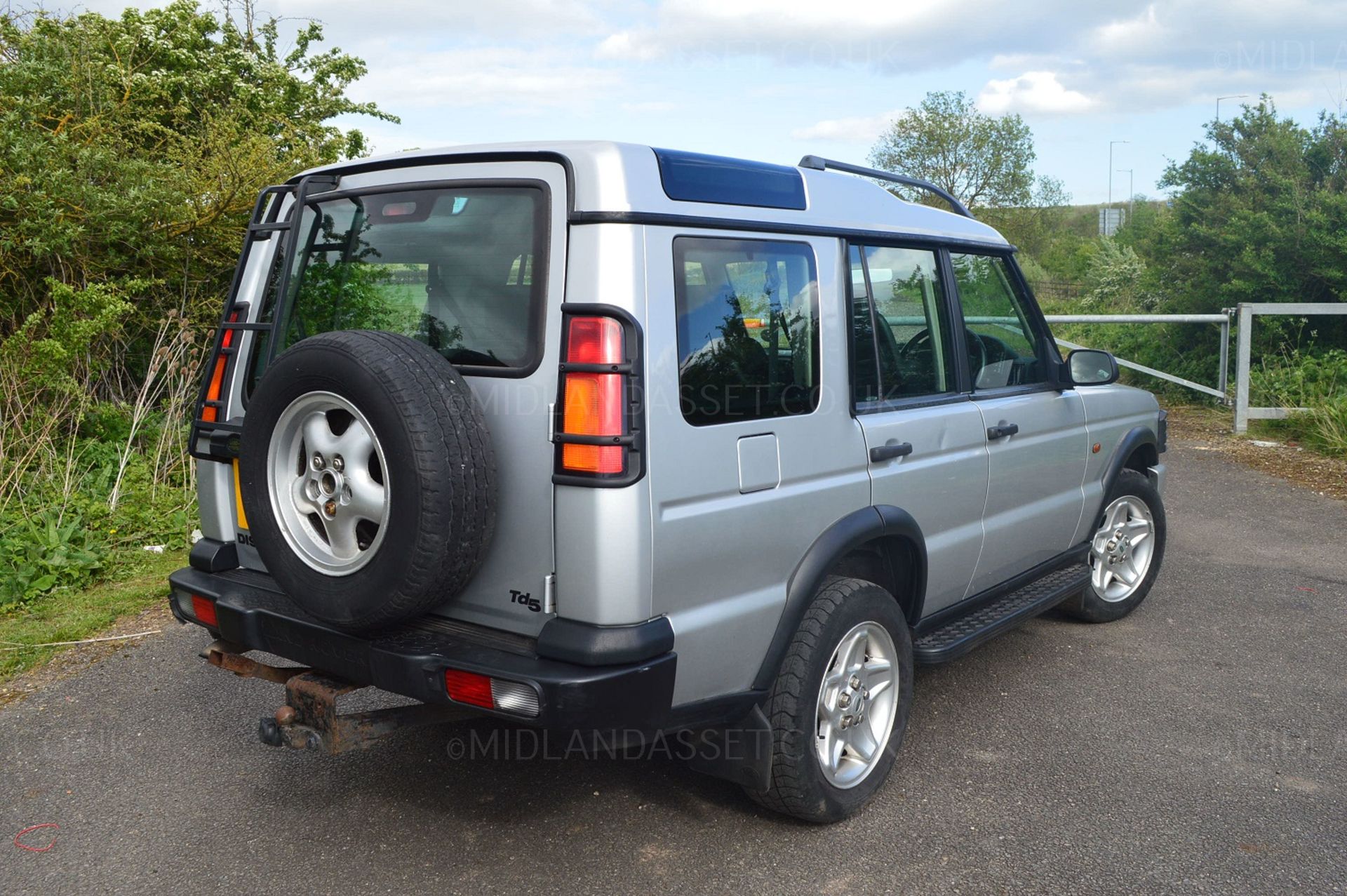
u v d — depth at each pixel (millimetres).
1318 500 8094
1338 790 3578
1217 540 6988
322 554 2832
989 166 36312
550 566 2717
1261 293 12398
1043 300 25031
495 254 2850
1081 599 5180
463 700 2666
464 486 2600
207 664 4707
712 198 2953
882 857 3164
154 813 3414
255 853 3174
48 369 6609
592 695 2561
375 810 3443
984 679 4605
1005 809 3455
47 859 3139
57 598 5500
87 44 8094
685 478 2756
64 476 6477
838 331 3361
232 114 8969
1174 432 11047
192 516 6543
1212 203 13234
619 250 2650
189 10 9711
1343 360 11328
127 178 7270
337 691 2879
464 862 3131
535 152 2797
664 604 2725
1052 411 4590
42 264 7340
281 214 3434
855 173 3879
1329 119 12906
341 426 2793
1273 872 3076
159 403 7855
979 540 4090
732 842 3254
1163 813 3422
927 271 3922
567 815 3416
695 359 2816
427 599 2664
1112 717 4195
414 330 3014
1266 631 5230
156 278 7781
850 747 3461
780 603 3104
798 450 3143
